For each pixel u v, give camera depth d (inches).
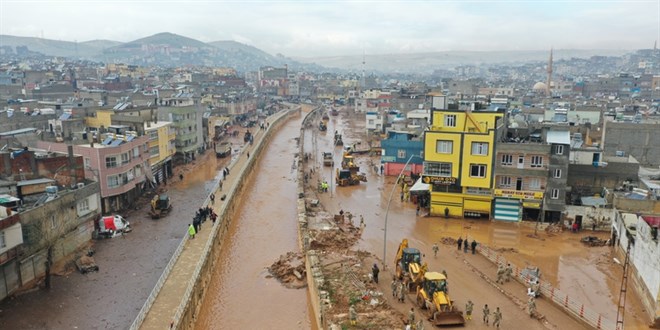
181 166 4158.5
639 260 1720.0
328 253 2105.1
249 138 5428.2
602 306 1651.1
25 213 1743.4
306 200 3046.3
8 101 4515.3
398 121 4717.0
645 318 1563.7
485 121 2655.0
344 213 2822.3
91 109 3801.7
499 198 2581.2
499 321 1465.3
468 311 1518.2
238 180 3294.8
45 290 1775.3
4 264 1657.2
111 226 2411.4
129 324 1574.8
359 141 5565.9
